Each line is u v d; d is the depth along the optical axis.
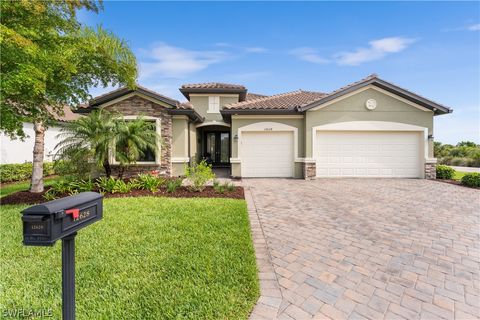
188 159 13.29
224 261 3.61
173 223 5.25
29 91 6.01
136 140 9.68
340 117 12.49
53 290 2.92
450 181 11.71
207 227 5.04
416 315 2.63
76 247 4.07
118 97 11.90
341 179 12.39
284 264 3.70
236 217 5.70
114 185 8.66
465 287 3.14
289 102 13.69
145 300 2.73
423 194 8.80
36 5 5.76
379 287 3.13
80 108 11.59
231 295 2.85
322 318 2.57
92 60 8.31
